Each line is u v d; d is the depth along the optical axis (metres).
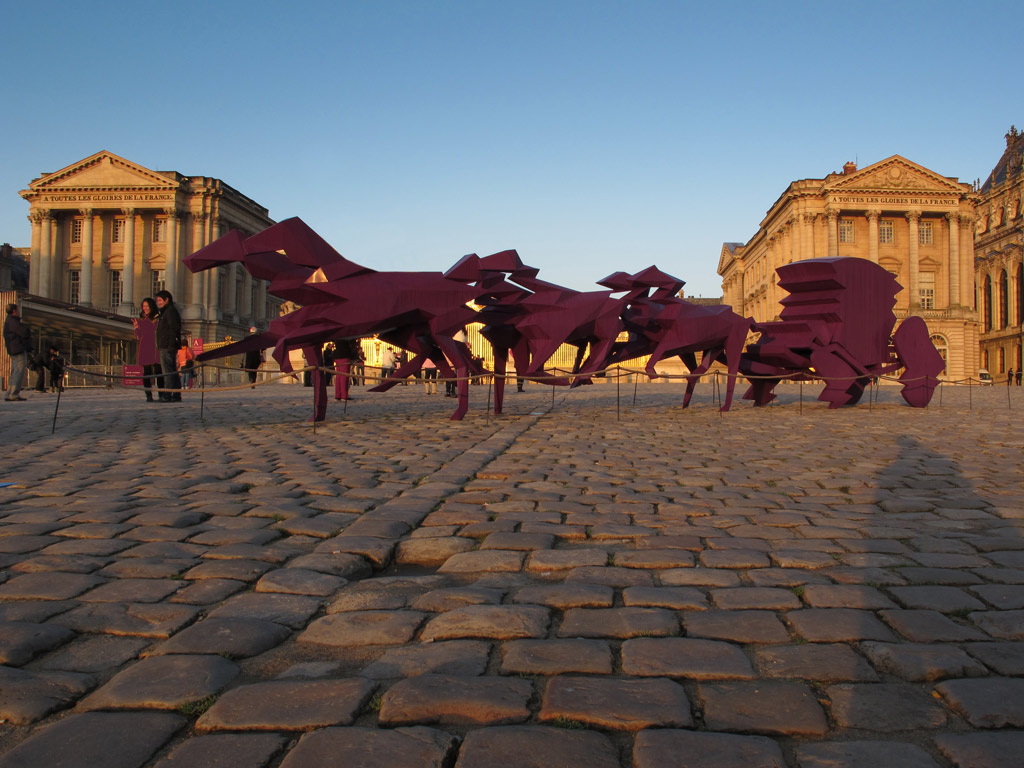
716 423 11.99
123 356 40.72
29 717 2.17
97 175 70.69
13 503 5.06
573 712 2.17
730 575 3.54
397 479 6.16
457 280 11.79
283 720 2.13
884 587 3.37
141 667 2.47
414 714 2.16
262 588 3.30
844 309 15.19
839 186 67.00
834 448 8.63
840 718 2.17
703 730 2.09
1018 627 2.84
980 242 86.88
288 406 15.80
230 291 74.69
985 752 1.96
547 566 3.69
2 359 30.44
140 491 5.50
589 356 13.60
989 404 19.19
